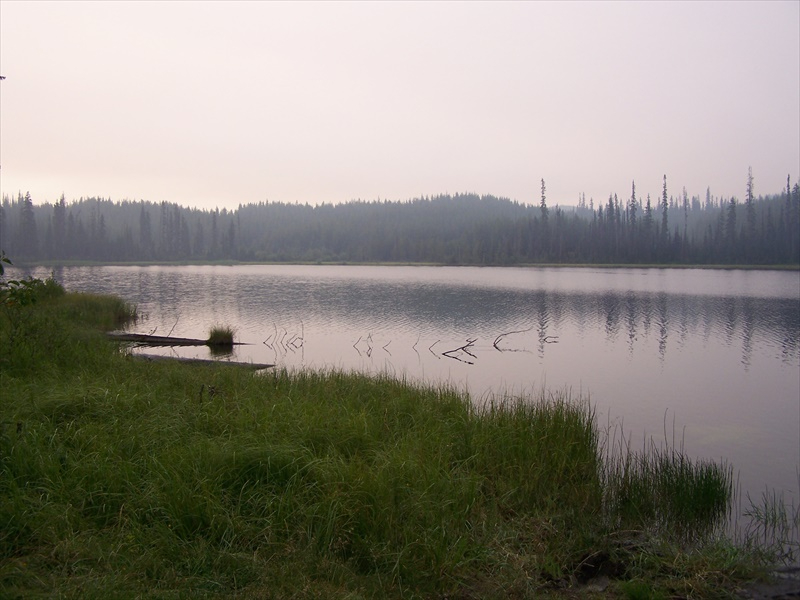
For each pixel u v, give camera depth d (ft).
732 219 365.40
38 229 438.40
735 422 38.09
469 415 28.78
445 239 500.33
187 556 13.71
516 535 17.44
